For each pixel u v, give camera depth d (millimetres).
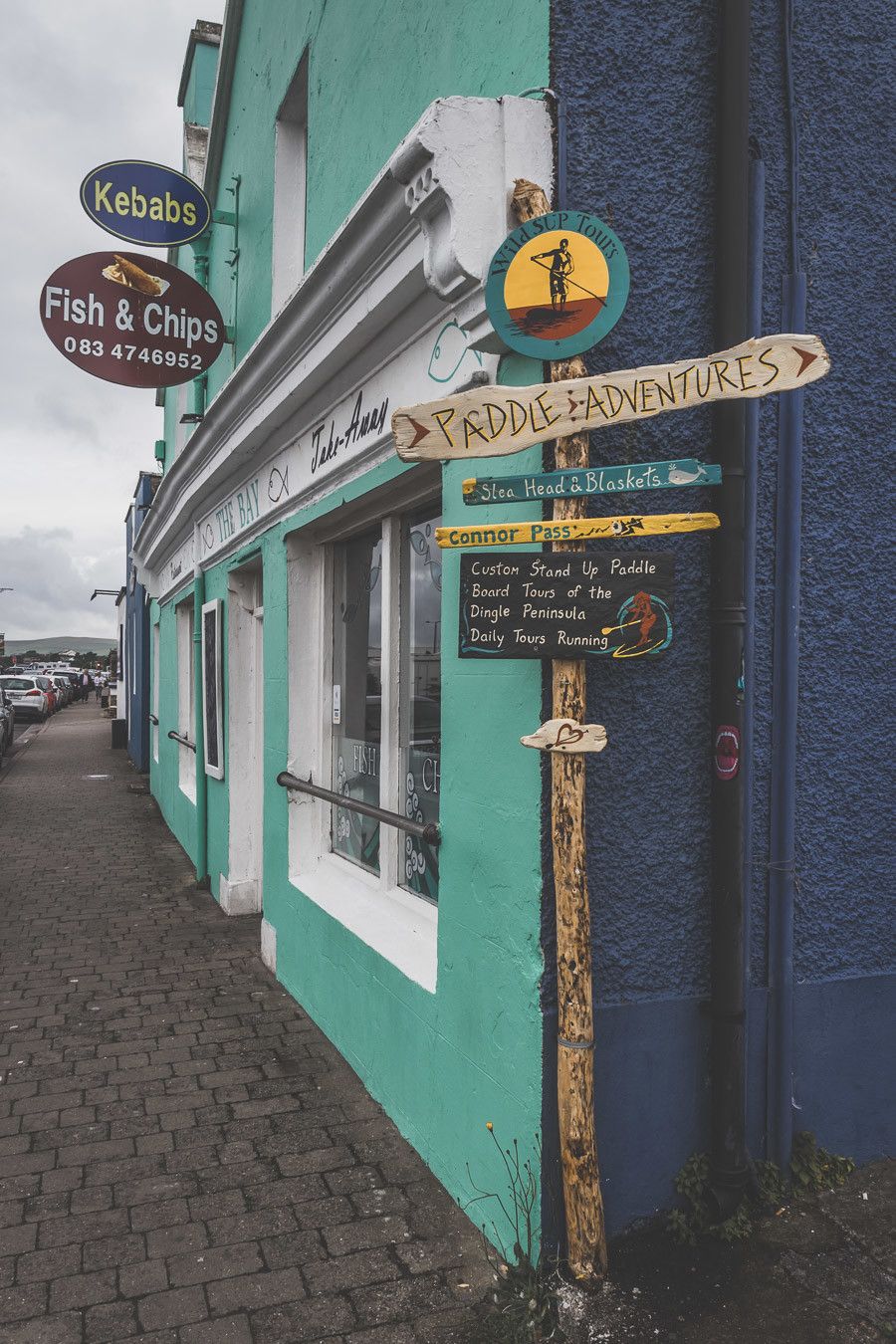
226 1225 2971
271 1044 4508
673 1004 2723
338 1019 4398
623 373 2326
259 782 7227
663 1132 2715
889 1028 2994
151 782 14797
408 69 3580
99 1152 3465
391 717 4207
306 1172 3303
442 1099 3197
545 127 2611
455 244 2598
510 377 2746
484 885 2883
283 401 4684
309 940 4879
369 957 3955
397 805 4203
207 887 8086
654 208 2682
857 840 2951
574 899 2410
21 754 22250
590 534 2402
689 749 2730
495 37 2881
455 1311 2527
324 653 5262
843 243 2912
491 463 2861
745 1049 2770
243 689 7203
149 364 5930
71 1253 2828
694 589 2727
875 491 2955
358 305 3566
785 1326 2309
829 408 2902
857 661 2943
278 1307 2562
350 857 5000
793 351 2203
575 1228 2449
